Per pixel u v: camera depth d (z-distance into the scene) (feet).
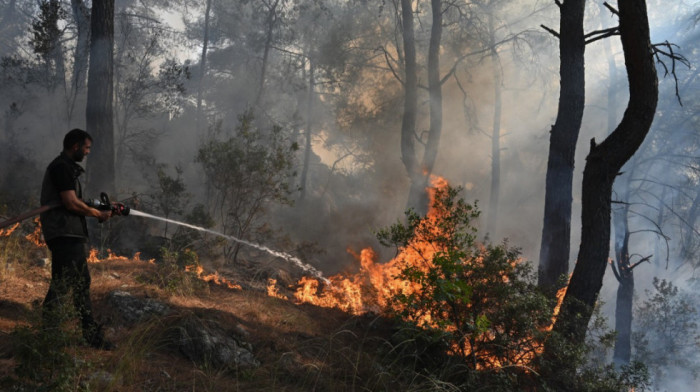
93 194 38.99
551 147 28.91
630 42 20.63
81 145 14.33
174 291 19.81
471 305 18.51
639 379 17.85
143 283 20.02
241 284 27.12
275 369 15.11
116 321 16.08
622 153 21.74
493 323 18.02
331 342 17.52
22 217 13.39
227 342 15.55
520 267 19.49
